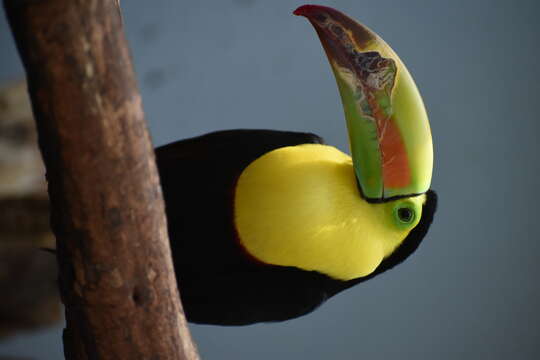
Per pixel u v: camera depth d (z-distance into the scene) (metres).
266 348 6.87
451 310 6.84
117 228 4.60
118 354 4.63
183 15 7.26
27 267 6.05
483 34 6.91
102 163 4.58
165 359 4.64
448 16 6.98
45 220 5.99
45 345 6.49
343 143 7.08
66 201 4.59
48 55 4.56
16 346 6.45
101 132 4.57
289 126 7.16
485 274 6.85
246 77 7.23
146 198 4.60
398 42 7.02
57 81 4.56
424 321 6.82
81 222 4.59
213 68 7.26
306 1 7.19
